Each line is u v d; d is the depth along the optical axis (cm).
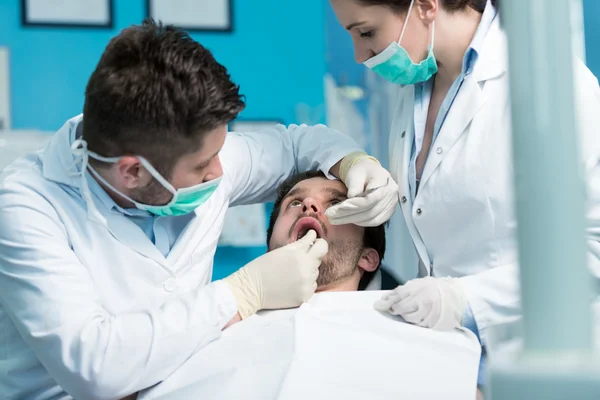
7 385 162
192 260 175
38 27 377
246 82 396
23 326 149
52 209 159
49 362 149
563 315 64
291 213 197
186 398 149
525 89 64
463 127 178
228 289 162
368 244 202
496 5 184
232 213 385
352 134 417
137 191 159
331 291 188
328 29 417
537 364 62
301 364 147
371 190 183
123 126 148
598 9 313
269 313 172
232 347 157
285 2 400
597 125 163
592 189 158
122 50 151
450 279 168
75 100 380
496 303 163
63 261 152
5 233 152
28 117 376
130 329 149
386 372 150
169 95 145
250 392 147
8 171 166
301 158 211
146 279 165
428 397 147
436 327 162
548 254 64
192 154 152
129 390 150
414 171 191
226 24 394
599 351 64
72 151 155
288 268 170
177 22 389
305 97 401
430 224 185
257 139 210
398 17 168
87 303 151
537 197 64
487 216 174
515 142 65
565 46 63
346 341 155
